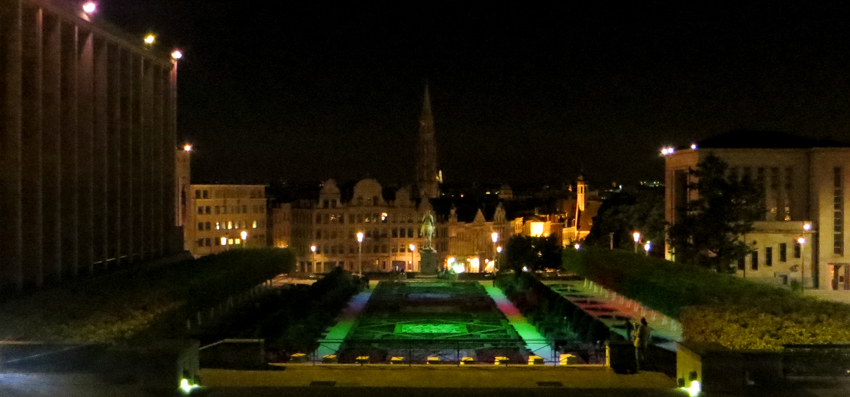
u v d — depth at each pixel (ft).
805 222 330.13
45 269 197.26
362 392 96.89
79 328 125.70
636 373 123.03
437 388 99.19
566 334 189.06
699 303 155.43
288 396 94.38
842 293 296.92
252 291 286.25
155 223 277.44
